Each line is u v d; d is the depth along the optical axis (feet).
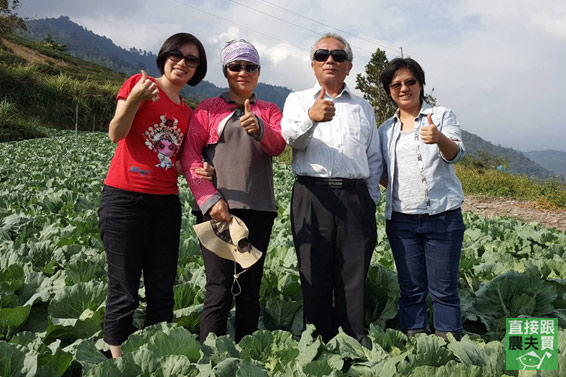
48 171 39.14
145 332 8.66
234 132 9.63
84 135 100.89
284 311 12.10
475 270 15.84
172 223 9.64
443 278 10.51
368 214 10.37
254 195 9.59
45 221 20.92
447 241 10.45
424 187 10.49
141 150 9.03
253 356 8.68
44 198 26.07
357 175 10.19
